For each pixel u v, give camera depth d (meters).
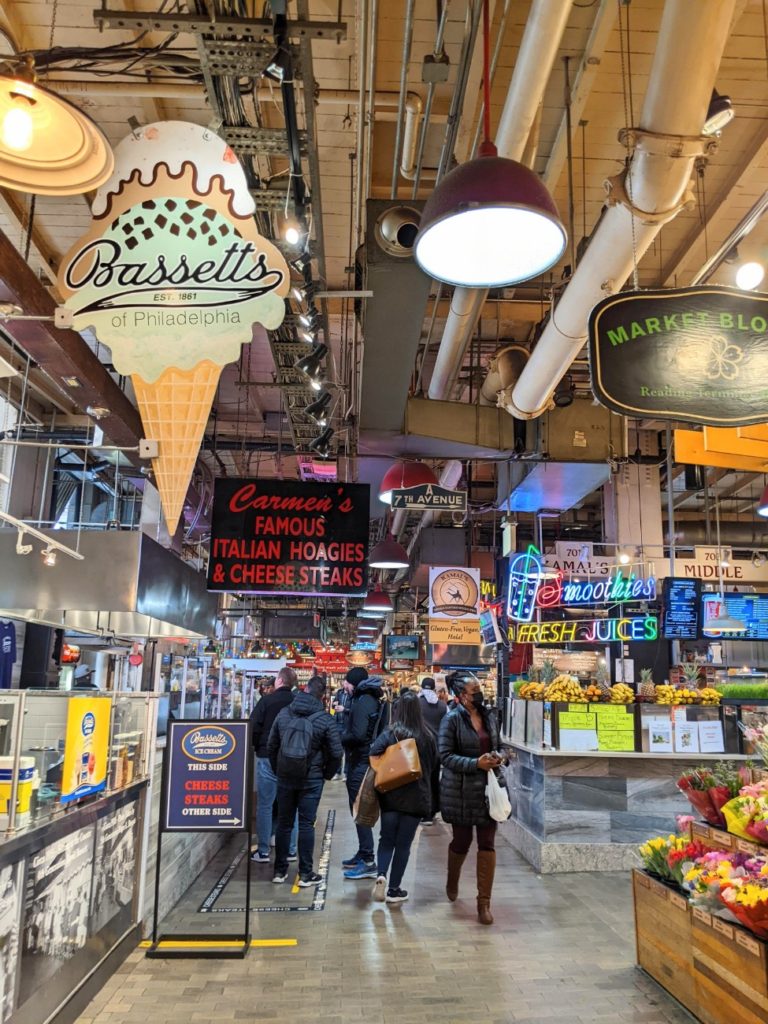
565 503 10.35
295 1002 3.64
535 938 4.58
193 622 7.91
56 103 2.57
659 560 12.51
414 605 21.12
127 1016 3.47
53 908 3.19
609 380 3.62
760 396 3.62
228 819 4.47
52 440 9.28
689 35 3.31
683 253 7.43
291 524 7.04
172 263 3.38
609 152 6.29
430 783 5.45
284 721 5.89
